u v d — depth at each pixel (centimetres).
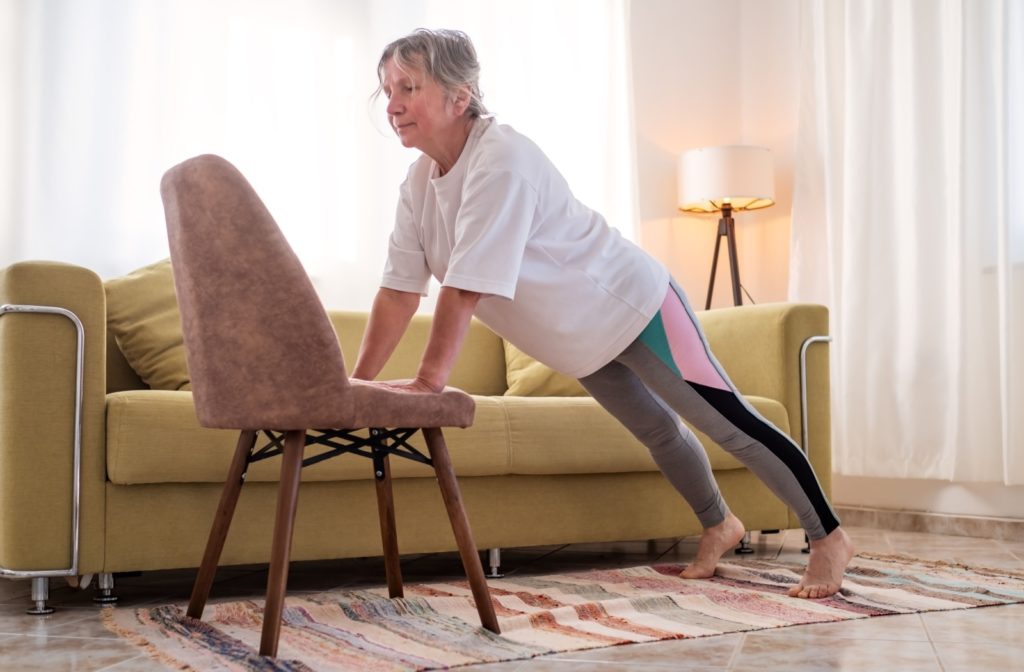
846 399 385
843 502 404
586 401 278
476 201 183
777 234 448
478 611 191
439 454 187
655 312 206
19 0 343
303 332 168
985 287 352
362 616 204
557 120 420
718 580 250
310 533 242
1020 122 346
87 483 220
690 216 455
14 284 215
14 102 340
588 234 203
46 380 216
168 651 175
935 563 276
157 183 354
